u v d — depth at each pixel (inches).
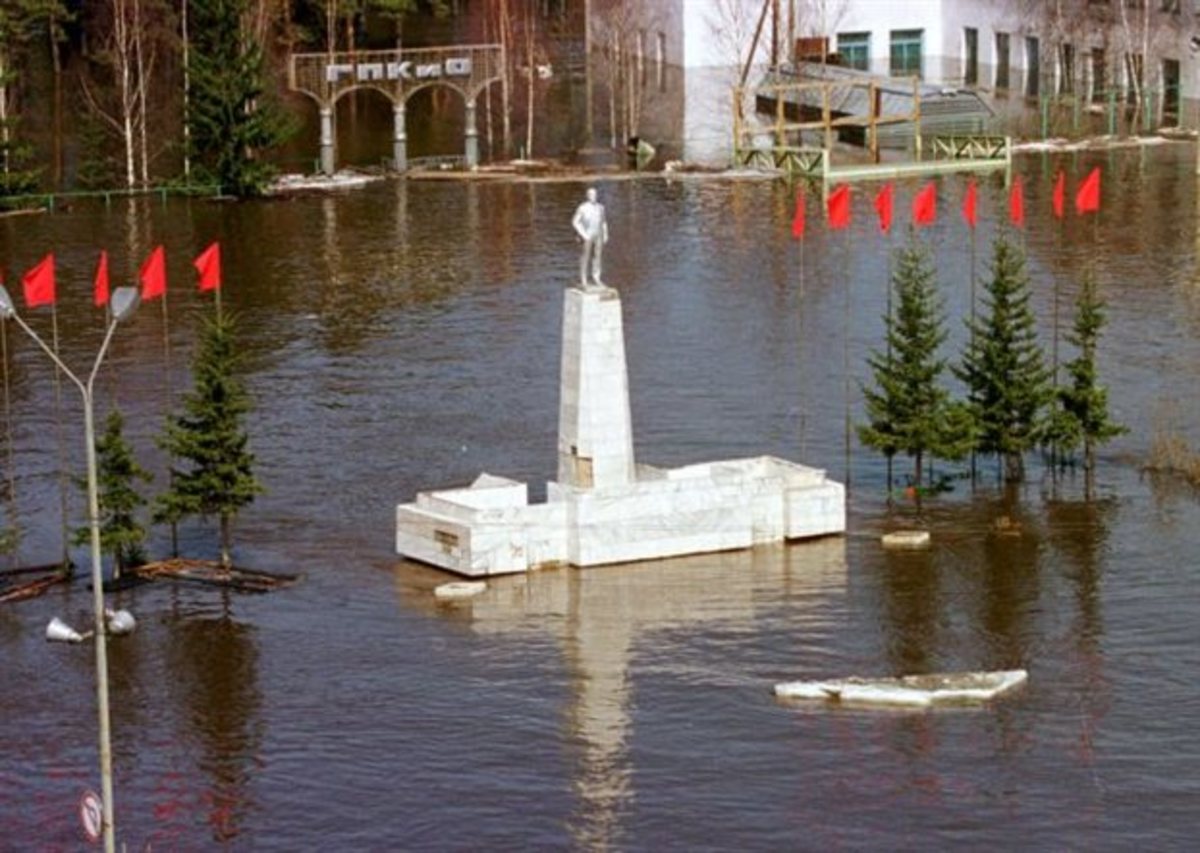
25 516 6018.7
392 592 5457.7
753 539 5733.3
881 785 4436.5
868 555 5654.5
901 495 6097.4
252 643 5167.3
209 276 6254.9
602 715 4771.2
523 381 7253.9
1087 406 6161.4
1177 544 5693.9
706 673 4970.5
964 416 6063.0
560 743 4643.2
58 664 5073.8
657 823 4301.2
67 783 4510.3
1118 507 5979.3
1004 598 5359.3
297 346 7691.9
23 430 6752.0
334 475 6323.8
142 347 7672.2
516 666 5022.1
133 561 5659.5
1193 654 5014.8
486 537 5506.9
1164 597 5344.5
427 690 4904.0
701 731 4687.5
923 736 4645.7
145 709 4832.7
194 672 5017.2
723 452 6456.7
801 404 6914.4
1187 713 4722.0
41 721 4783.5
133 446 6574.8
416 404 6998.0
